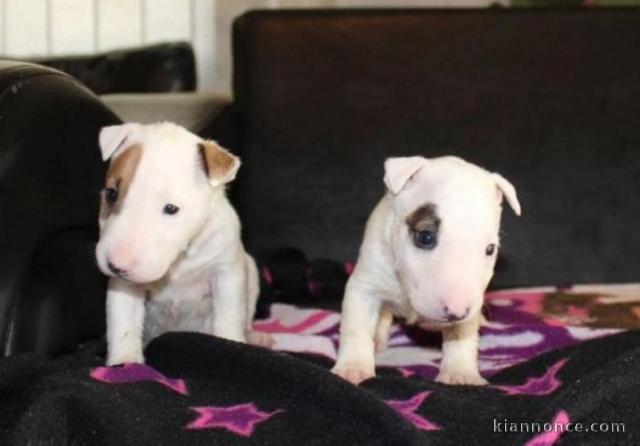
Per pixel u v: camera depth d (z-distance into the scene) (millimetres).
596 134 1468
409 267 948
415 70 1484
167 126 1021
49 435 787
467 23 1504
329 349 1145
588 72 1479
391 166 989
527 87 1476
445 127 1469
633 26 1498
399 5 2355
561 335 1158
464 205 943
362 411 815
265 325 1245
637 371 854
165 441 791
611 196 1464
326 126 1473
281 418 840
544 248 1460
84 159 1050
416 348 1186
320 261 1407
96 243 1052
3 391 858
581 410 807
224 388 899
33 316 973
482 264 934
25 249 961
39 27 1977
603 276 1465
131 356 1019
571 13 1508
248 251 1465
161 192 956
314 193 1467
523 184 1458
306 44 1495
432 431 821
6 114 974
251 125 1477
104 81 1812
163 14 2074
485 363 1108
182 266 1059
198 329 1144
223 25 2119
